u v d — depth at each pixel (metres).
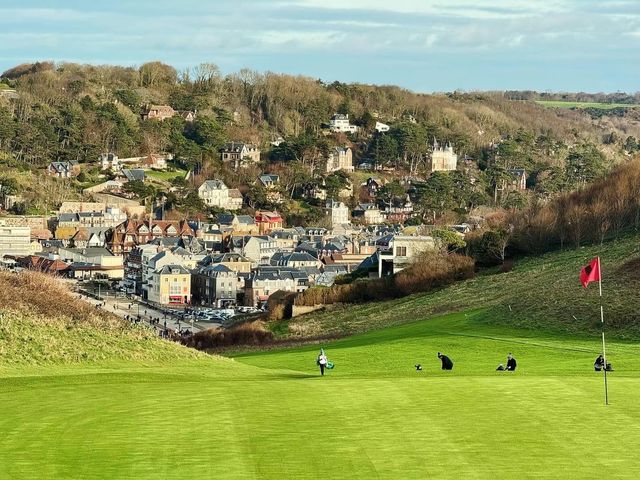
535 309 117.50
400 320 146.00
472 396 55.53
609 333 102.44
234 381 65.25
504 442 44.91
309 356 101.75
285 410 52.00
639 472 40.38
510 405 52.88
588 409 51.75
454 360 89.31
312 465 41.34
